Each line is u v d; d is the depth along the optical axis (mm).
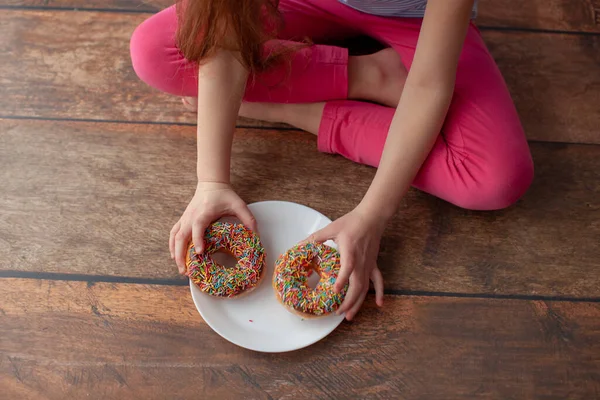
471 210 1038
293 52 989
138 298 968
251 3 882
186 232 949
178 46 943
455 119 972
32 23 1198
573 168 1077
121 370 923
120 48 1178
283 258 937
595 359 945
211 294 925
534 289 988
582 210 1044
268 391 915
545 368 939
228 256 970
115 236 1012
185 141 1092
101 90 1135
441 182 979
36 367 923
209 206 952
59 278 980
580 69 1169
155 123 1107
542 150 1090
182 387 915
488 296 982
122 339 943
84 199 1039
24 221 1021
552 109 1128
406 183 935
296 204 1006
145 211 1032
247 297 948
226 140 970
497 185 954
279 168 1069
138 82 1144
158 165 1069
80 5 1218
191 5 875
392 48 1084
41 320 953
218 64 941
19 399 904
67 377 918
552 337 958
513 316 969
